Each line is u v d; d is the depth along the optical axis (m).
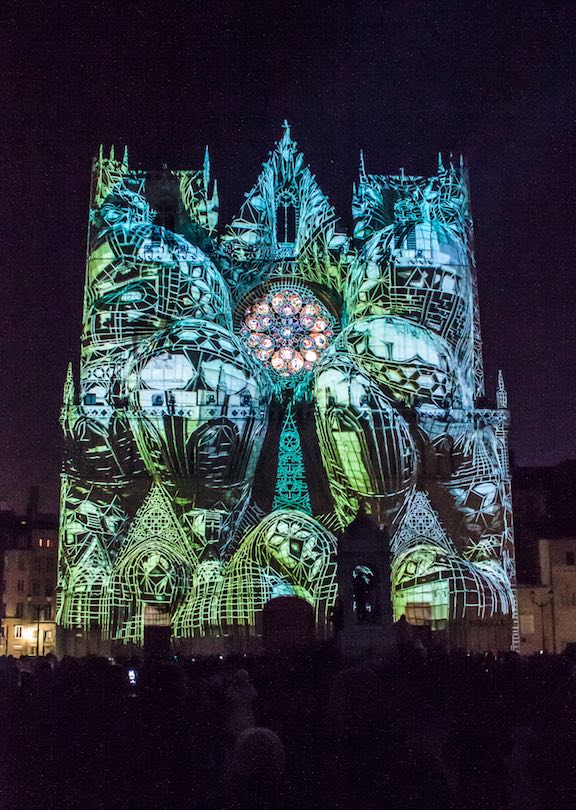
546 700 17.06
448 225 74.94
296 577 62.28
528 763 14.11
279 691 10.59
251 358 68.06
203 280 69.69
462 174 78.19
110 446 66.44
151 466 65.69
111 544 67.75
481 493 68.38
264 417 66.94
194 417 64.00
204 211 76.81
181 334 66.00
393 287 69.31
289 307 75.12
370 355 66.81
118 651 63.78
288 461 70.50
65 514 68.50
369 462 63.88
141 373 64.88
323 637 59.97
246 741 7.92
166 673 13.20
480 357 76.69
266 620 56.97
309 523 64.12
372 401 64.12
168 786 11.68
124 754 13.20
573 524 95.19
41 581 101.69
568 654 25.47
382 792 7.36
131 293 68.62
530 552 92.50
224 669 23.50
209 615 62.88
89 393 66.88
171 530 67.12
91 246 70.88
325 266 74.69
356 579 43.47
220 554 66.44
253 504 69.75
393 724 8.12
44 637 100.25
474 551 68.56
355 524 43.94
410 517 67.12
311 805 7.76
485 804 10.61
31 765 14.04
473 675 17.14
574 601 86.38
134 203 71.75
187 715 12.81
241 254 75.19
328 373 65.38
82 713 15.39
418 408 66.12
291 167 79.38
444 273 69.81
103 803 12.30
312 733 9.41
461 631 62.22
